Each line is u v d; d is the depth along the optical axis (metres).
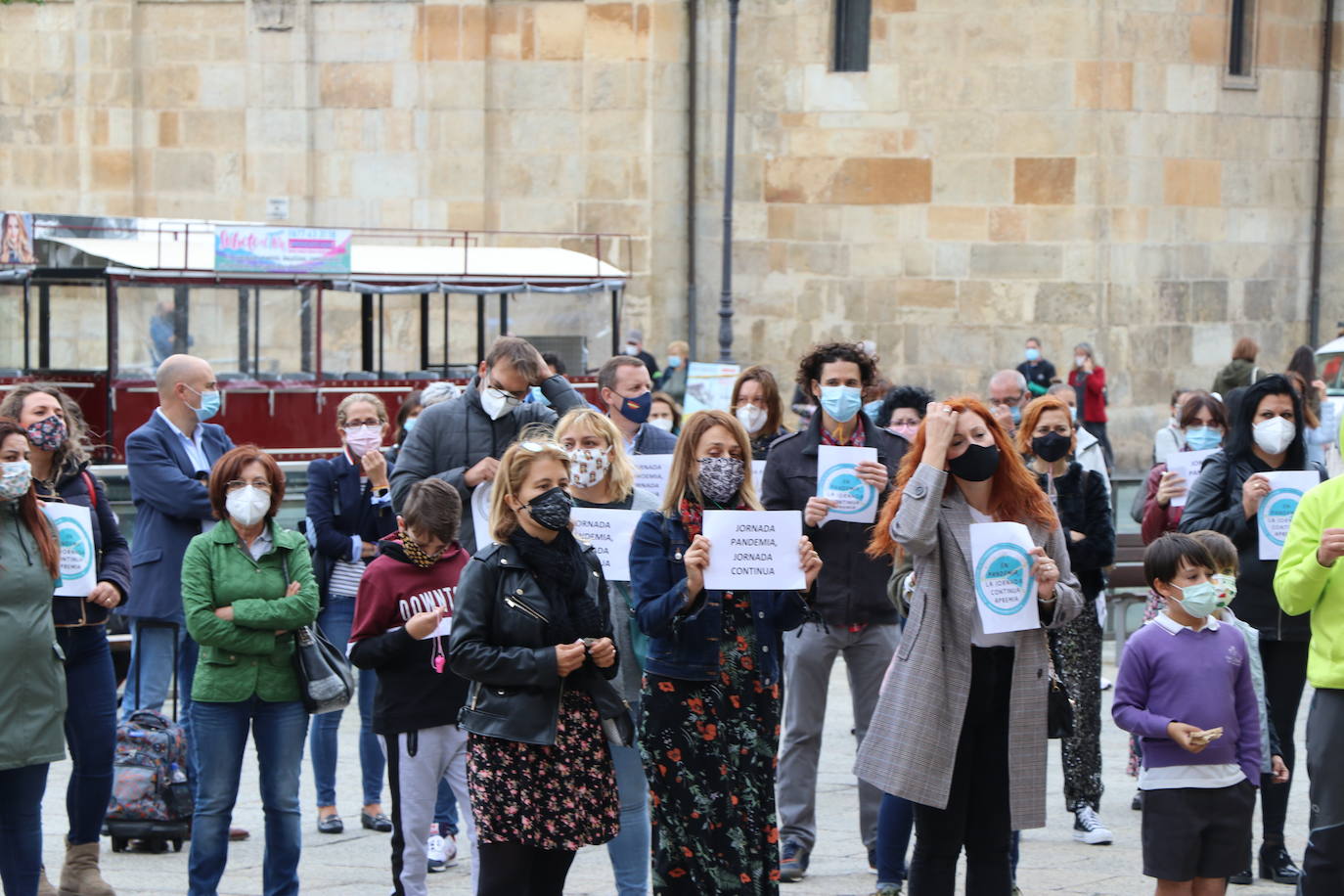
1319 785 8.62
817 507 9.77
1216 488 10.72
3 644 8.95
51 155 36.47
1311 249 36.44
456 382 22.86
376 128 35.38
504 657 7.84
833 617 10.41
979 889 8.47
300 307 22.28
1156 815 8.76
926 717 8.27
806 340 34.72
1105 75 32.91
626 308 34.97
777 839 8.88
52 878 10.86
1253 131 35.16
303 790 13.21
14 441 8.87
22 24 36.41
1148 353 33.94
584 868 11.06
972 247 33.59
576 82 35.09
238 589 9.55
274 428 21.81
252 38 35.47
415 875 9.50
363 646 9.41
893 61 33.75
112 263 20.92
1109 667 17.62
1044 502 8.46
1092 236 33.09
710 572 8.41
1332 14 36.12
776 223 34.72
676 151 35.03
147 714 11.45
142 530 12.07
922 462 8.26
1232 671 8.75
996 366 33.66
